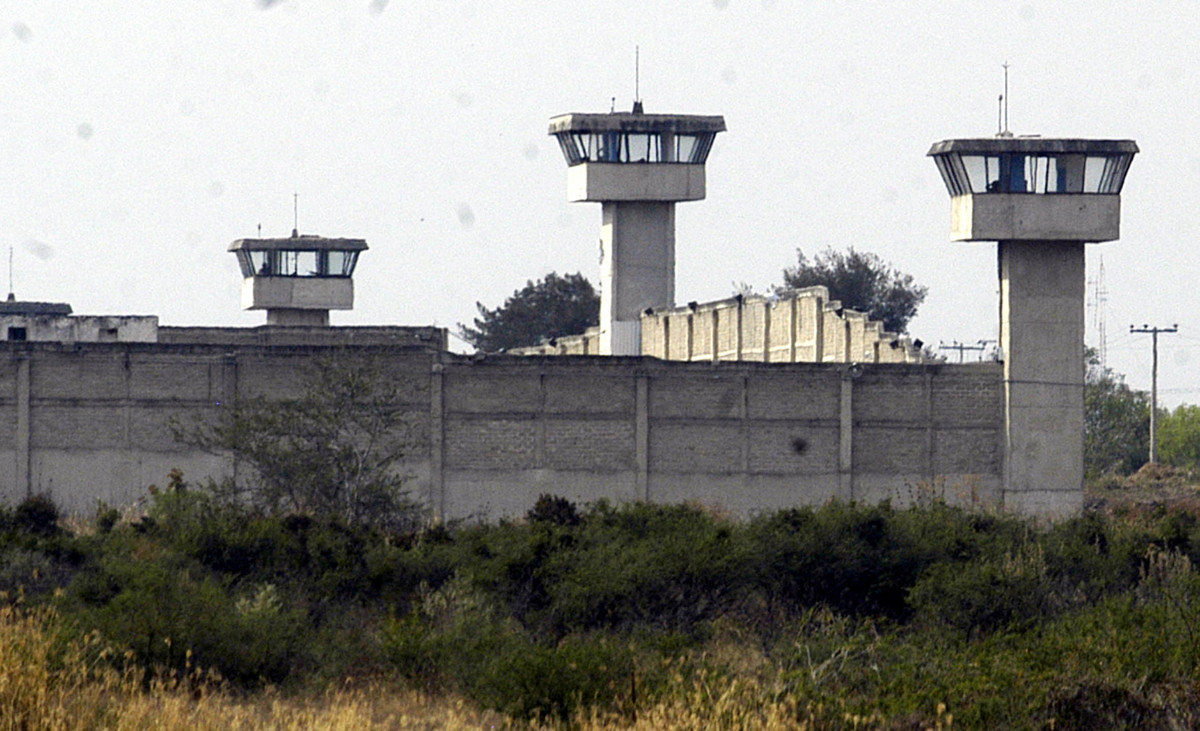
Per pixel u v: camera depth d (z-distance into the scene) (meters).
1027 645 97.88
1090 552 134.88
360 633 109.38
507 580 119.44
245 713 83.00
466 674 95.06
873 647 97.38
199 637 94.69
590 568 118.69
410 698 93.88
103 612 95.62
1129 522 162.50
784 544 126.06
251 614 101.75
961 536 138.38
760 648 110.44
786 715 78.88
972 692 84.75
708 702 80.44
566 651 90.25
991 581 118.44
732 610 120.56
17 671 72.94
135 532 139.25
